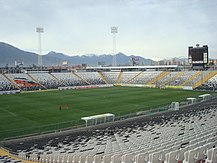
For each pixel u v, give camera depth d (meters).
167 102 67.75
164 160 15.34
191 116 42.66
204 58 103.19
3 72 114.56
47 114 53.69
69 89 103.81
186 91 92.19
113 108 60.12
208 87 95.00
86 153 22.53
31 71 123.75
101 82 122.94
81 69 144.12
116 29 152.38
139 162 15.39
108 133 37.00
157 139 25.70
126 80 125.06
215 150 13.02
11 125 45.03
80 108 60.12
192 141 19.31
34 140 36.22
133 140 27.55
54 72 126.94
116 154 17.86
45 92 92.94
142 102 68.38
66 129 42.06
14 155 27.70
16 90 94.94
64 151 26.42
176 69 126.38
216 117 37.00
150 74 125.75
